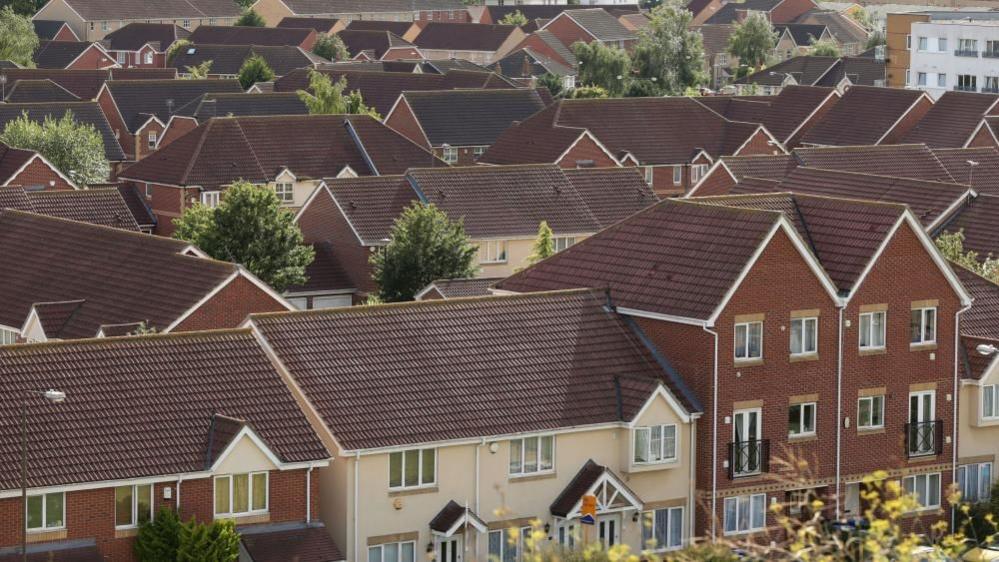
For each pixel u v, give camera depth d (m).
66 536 92.94
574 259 120.69
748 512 111.81
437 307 110.06
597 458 107.62
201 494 96.00
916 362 118.06
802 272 113.25
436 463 102.69
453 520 102.12
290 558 96.38
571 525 105.88
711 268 112.75
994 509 117.00
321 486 102.31
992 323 127.25
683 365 111.62
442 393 104.81
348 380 103.75
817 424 114.44
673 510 109.88
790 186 174.62
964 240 163.25
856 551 72.31
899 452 117.62
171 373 99.75
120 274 141.25
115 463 94.19
